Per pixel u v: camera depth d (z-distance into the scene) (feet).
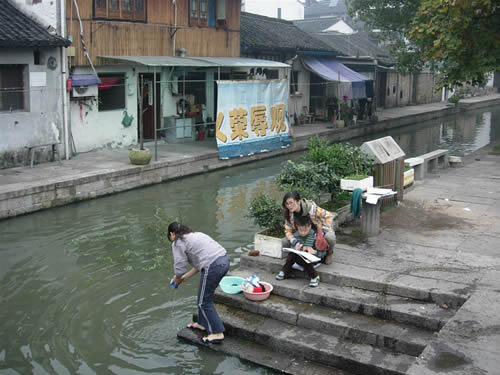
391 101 114.01
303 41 82.33
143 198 42.01
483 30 46.75
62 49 46.50
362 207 26.05
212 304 19.70
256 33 74.79
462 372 14.40
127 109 55.01
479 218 29.01
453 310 18.94
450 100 116.26
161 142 58.90
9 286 25.21
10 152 43.50
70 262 28.19
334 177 26.73
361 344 18.49
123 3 51.75
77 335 20.70
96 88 50.21
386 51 115.65
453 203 32.30
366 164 28.22
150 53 55.52
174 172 49.21
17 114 43.62
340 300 20.07
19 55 43.19
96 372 18.20
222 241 31.55
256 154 59.62
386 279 20.79
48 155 46.65
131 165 45.78
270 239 23.73
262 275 22.85
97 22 49.55
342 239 25.62
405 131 89.10
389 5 78.48
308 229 21.71
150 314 22.38
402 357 17.57
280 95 62.44
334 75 80.12
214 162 53.98
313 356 18.37
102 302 23.52
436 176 41.96
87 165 45.42
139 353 19.39
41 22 46.16
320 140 29.73
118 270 27.09
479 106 132.36
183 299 23.81
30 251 29.81
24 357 19.15
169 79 58.18
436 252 23.76
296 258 21.70
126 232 33.24
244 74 67.26
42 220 35.68
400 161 31.42
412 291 19.88
